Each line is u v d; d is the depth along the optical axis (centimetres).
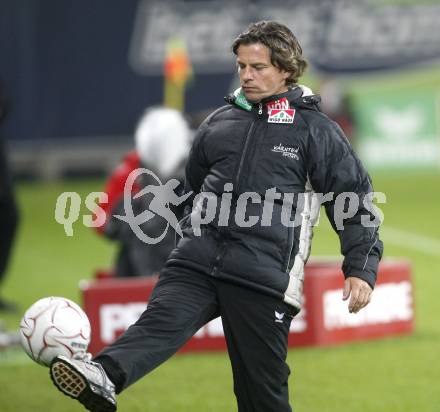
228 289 1641
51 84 7006
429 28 7000
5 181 3375
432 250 4619
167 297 1648
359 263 1647
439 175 6994
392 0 7025
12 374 2673
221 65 7012
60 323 1638
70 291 3862
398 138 7038
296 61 1661
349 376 2600
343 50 7044
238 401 1695
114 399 1541
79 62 7006
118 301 2811
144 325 1625
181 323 1631
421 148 7012
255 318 1634
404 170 7038
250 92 1661
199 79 7012
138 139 3027
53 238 5122
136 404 2378
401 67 7019
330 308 2909
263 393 1658
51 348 1631
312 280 2877
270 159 1647
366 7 7050
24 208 6084
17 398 2438
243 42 1655
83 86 7025
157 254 3012
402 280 3027
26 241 5041
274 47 1641
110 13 7006
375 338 2986
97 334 2809
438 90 6969
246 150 1656
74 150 7062
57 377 1523
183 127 3012
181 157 2986
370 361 2747
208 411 2319
